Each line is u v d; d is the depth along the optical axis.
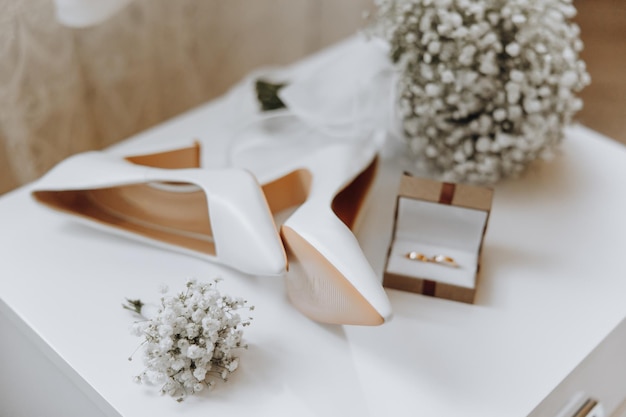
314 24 1.05
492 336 0.55
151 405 0.50
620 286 0.59
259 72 0.81
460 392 0.51
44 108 0.77
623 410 0.67
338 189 0.58
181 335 0.50
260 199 0.55
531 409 0.51
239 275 0.59
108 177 0.58
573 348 0.54
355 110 0.68
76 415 0.56
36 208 0.65
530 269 0.60
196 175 0.57
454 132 0.63
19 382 0.61
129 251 0.61
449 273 0.58
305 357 0.53
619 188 0.67
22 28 0.72
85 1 0.69
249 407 0.50
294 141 0.71
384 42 0.66
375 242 0.61
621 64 0.74
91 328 0.55
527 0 0.61
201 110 0.77
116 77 0.84
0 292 0.57
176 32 0.87
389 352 0.54
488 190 0.56
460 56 0.60
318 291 0.52
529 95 0.61
